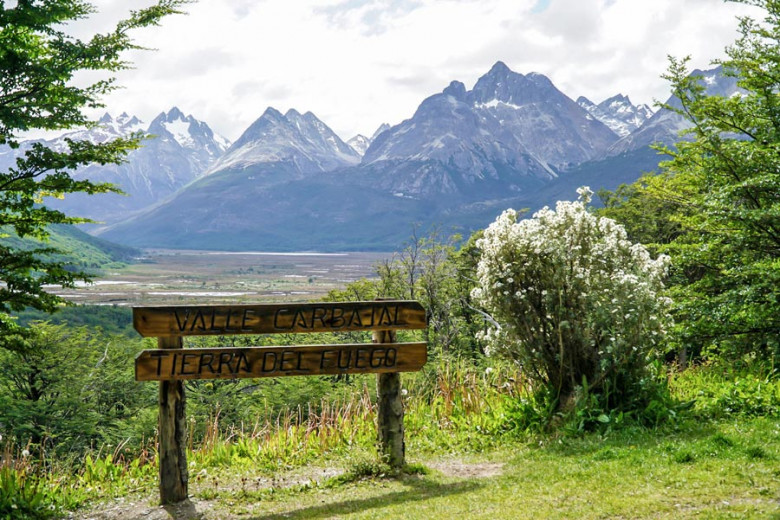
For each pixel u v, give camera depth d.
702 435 7.97
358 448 8.85
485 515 5.97
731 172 15.79
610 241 9.33
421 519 6.02
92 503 7.37
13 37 18.38
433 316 44.53
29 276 19.02
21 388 43.31
